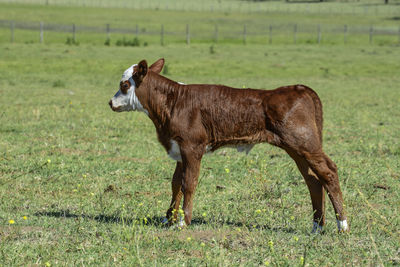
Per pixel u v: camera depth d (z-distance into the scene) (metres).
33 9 98.19
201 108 8.55
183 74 34.31
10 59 39.25
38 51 44.88
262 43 59.78
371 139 17.27
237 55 47.16
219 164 13.86
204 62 41.16
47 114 20.20
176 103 8.66
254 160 14.18
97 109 21.84
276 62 42.81
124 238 8.10
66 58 41.28
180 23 85.31
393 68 40.97
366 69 40.16
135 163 13.70
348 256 7.54
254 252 7.63
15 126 17.78
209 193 11.33
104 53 45.38
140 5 131.75
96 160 13.84
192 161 8.62
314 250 7.76
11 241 7.88
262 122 8.39
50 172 12.58
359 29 80.44
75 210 9.88
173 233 8.36
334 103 25.03
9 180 11.62
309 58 46.34
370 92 29.02
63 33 62.88
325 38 67.31
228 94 8.54
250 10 124.75
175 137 8.65
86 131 17.44
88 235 8.23
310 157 8.24
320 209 8.63
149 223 9.11
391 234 8.34
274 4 145.00
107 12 101.62
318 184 8.59
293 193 11.38
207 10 124.38
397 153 15.24
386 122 20.36
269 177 12.62
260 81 32.47
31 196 10.77
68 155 14.24
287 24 88.19
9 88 26.89
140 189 11.60
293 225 9.13
